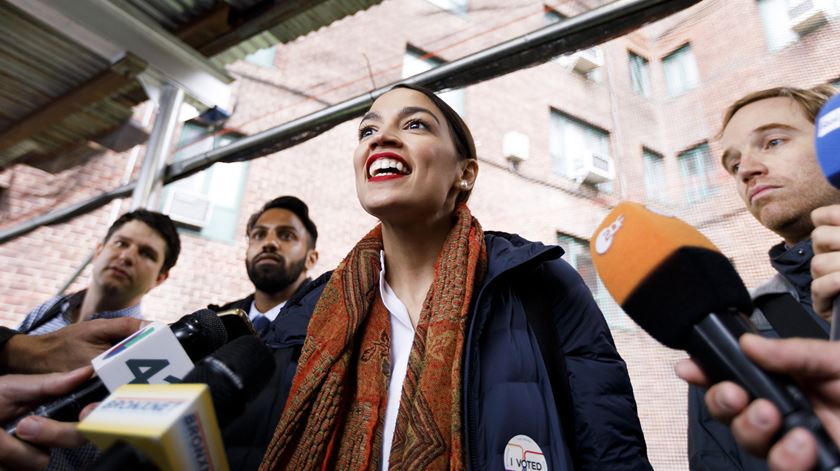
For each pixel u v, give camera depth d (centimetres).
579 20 204
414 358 95
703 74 288
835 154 62
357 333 111
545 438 84
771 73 245
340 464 89
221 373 52
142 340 63
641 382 274
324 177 557
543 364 93
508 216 468
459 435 81
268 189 530
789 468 34
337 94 528
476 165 137
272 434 111
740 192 133
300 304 137
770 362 38
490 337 98
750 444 38
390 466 83
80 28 258
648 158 321
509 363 92
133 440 40
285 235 273
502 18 372
